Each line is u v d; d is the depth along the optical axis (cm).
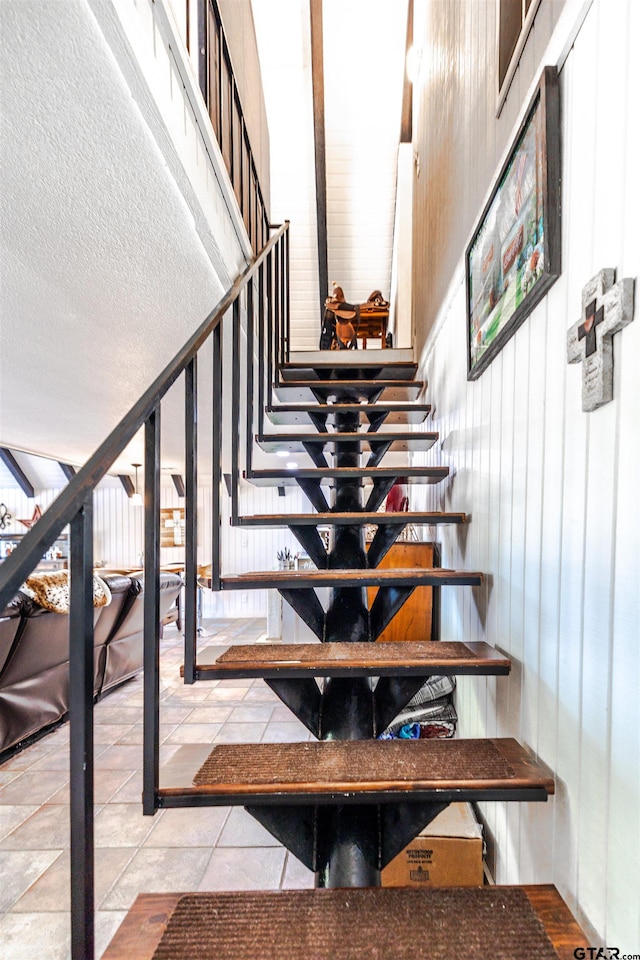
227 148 191
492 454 158
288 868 178
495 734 152
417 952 80
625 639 82
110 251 139
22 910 157
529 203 120
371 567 201
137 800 220
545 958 79
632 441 81
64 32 80
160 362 221
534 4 118
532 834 121
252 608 632
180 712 315
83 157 105
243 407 310
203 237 137
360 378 297
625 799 81
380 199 430
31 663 247
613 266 87
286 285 320
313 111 365
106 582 302
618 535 85
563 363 107
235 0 235
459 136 209
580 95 99
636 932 77
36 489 662
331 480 234
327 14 345
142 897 91
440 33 256
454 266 217
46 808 211
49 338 195
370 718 159
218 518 141
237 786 100
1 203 116
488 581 160
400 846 123
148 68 94
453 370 218
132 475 642
